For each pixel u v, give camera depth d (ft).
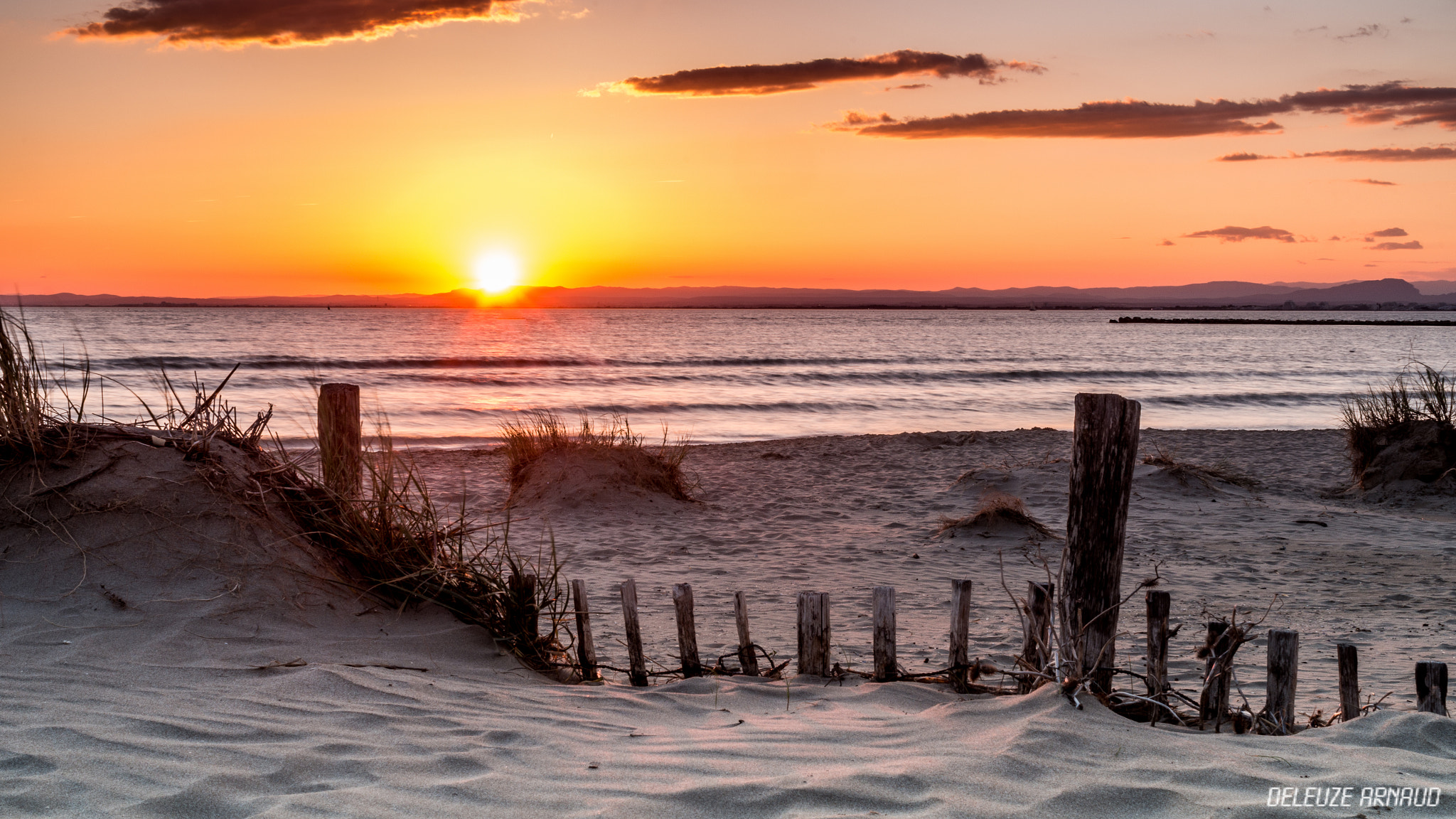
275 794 9.07
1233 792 9.70
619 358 151.02
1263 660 19.34
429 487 41.70
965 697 13.78
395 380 109.60
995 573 28.04
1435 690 12.65
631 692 14.02
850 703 13.48
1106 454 13.28
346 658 13.78
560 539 32.01
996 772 10.11
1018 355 170.60
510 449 42.24
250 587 14.80
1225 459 53.31
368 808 8.83
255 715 11.14
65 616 13.46
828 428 77.92
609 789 9.59
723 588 25.63
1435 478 40.73
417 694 12.58
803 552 30.63
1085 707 12.26
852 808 9.21
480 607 16.22
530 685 14.11
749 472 47.70
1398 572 28.17
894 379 122.11
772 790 9.50
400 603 16.21
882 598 14.62
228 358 125.90
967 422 82.69
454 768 10.00
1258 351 200.23
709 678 15.03
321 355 141.18
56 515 14.92
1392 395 44.37
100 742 9.82
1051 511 37.45
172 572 14.58
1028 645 14.34
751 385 113.19
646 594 24.70
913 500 40.45
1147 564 29.09
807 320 476.13
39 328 194.39
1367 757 10.80
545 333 253.24
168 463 16.15
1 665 11.96
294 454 19.16
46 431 16.08
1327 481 46.42
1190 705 13.76
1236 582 27.02
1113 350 197.77
